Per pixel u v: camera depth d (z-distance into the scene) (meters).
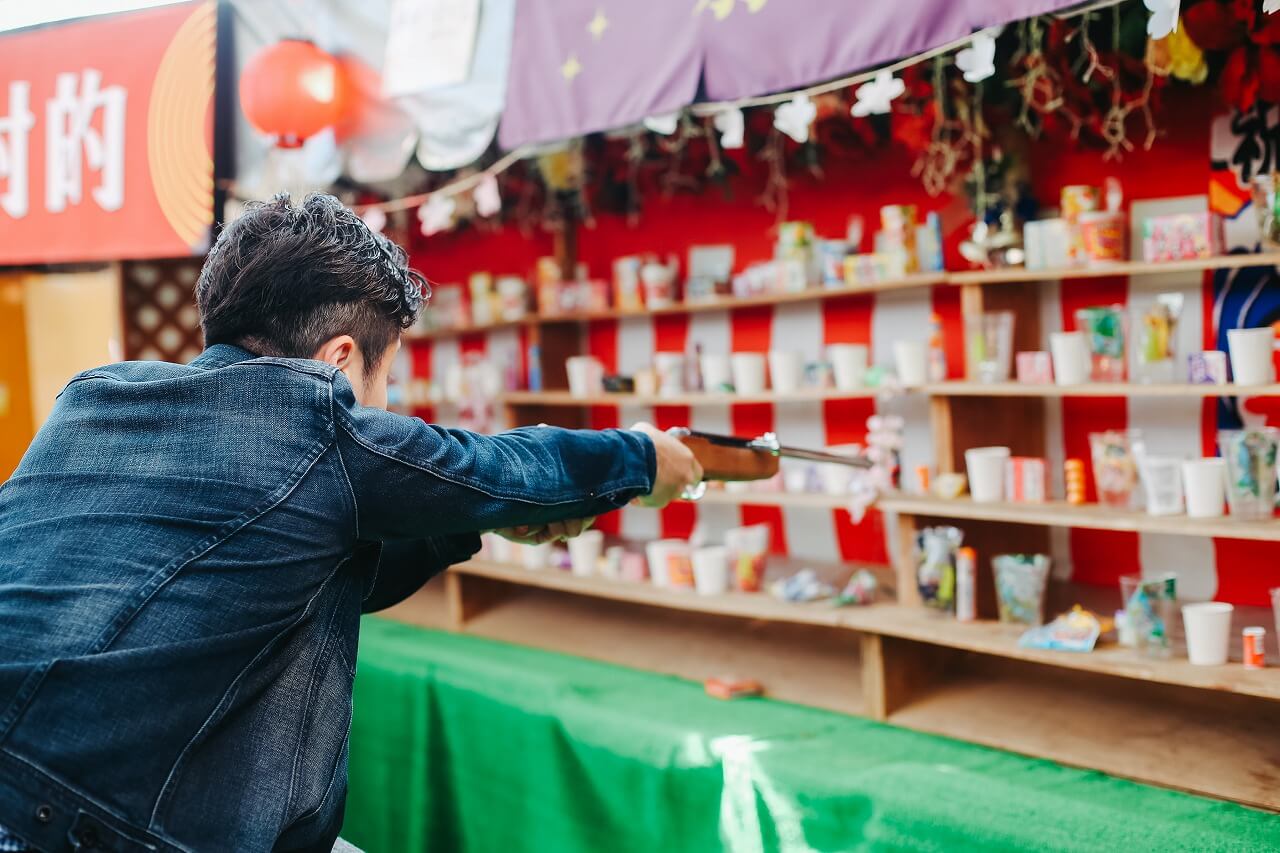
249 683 1.06
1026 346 2.72
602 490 1.27
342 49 2.84
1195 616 2.09
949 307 2.95
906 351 2.62
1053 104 2.31
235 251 1.19
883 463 2.71
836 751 2.24
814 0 2.07
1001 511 2.37
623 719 2.45
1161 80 2.34
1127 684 2.49
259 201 1.25
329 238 1.19
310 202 1.22
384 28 2.76
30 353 5.24
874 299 3.12
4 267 4.29
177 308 4.07
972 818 1.91
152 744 1.00
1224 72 2.17
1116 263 2.31
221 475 1.07
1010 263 2.51
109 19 3.24
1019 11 1.81
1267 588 2.54
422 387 4.06
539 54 2.49
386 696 2.94
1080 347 2.35
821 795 2.08
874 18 1.99
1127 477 2.30
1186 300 2.55
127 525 1.04
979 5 1.86
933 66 2.42
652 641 3.13
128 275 3.94
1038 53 2.19
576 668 2.88
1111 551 2.77
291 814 1.07
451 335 4.25
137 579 1.02
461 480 1.13
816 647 2.98
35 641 0.99
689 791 2.27
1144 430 2.67
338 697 1.16
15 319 5.20
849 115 2.71
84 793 0.97
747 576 2.90
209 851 1.02
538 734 2.56
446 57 2.63
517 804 2.61
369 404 1.26
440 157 2.67
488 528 1.19
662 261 3.57
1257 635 2.05
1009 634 2.35
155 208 3.16
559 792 2.51
